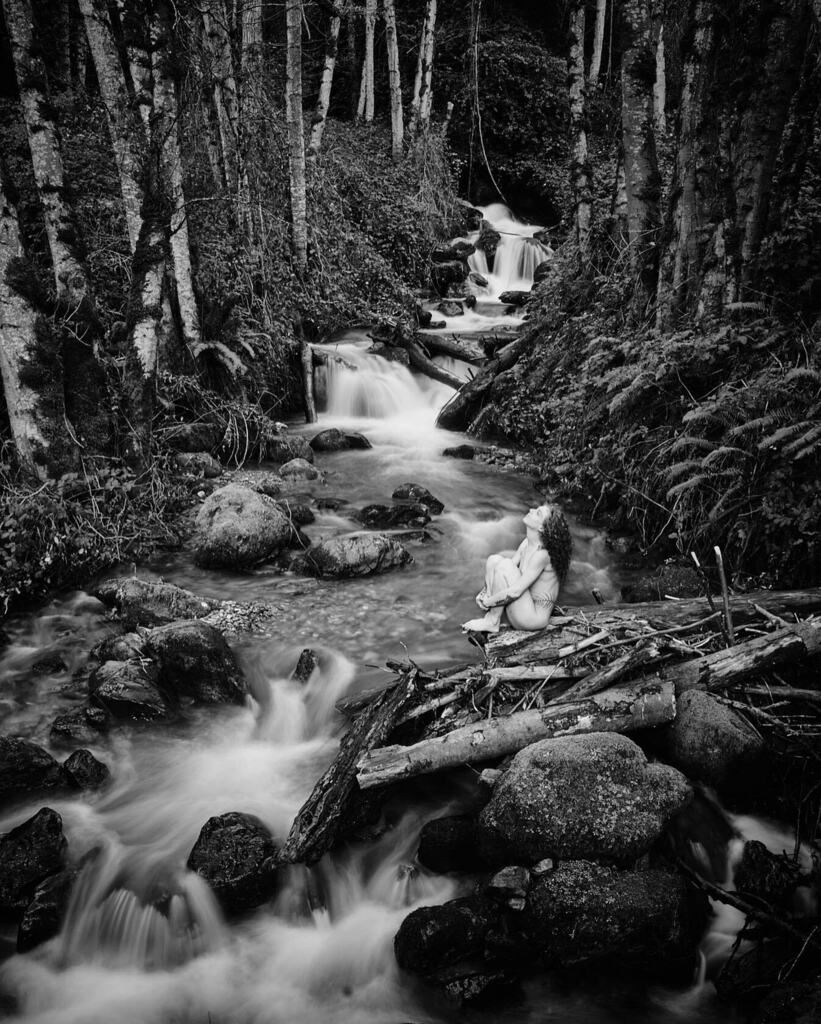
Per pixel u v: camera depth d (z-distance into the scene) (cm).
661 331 977
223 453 1124
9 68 1847
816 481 688
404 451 1234
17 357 843
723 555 745
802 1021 349
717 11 904
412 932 413
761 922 414
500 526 961
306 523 949
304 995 418
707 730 481
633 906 400
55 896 454
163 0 1041
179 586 809
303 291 1588
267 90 1791
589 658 534
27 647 715
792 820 476
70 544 821
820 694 500
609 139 2209
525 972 415
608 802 431
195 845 477
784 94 845
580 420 1053
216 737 601
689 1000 405
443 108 2598
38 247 1189
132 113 1024
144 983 428
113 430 940
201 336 1191
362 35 2697
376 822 502
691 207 962
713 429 816
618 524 926
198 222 1297
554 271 1495
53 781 550
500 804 441
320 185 1819
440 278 2003
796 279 830
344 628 727
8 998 415
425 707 522
